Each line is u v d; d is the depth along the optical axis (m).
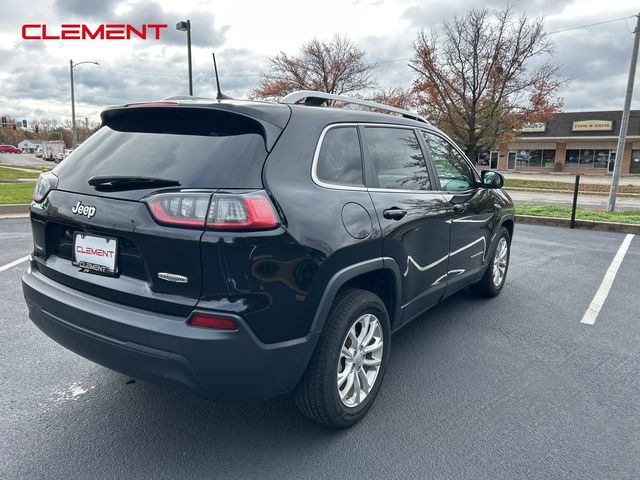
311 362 2.60
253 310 2.23
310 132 2.66
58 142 63.75
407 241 3.18
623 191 24.56
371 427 2.88
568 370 3.65
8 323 4.35
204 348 2.18
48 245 2.83
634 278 6.24
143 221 2.30
